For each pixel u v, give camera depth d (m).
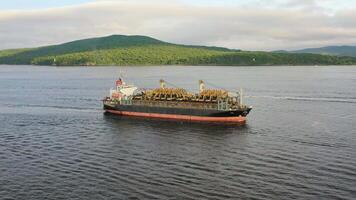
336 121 114.38
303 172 67.50
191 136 96.69
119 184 63.16
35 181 64.88
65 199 57.81
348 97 173.75
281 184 62.16
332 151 80.44
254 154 79.44
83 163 74.12
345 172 67.12
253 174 67.00
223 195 58.25
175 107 118.88
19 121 119.88
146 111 123.88
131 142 91.12
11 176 67.31
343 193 58.34
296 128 104.75
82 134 100.25
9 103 165.75
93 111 139.75
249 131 101.69
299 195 57.94
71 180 65.12
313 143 87.56
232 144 88.12
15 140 93.19
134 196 58.38
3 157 78.44
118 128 107.62
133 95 131.25
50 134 100.25
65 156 79.00
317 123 111.62
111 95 136.12
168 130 104.06
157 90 125.38
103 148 85.44
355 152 79.44
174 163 73.81
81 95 196.75
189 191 59.94
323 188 60.28
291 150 81.88
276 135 96.56
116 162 74.69
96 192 60.09
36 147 86.38
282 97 177.38
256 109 140.62
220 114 112.94
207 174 67.31
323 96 178.75
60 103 164.12
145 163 73.94
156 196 58.19
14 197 58.69
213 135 97.44
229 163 73.44
